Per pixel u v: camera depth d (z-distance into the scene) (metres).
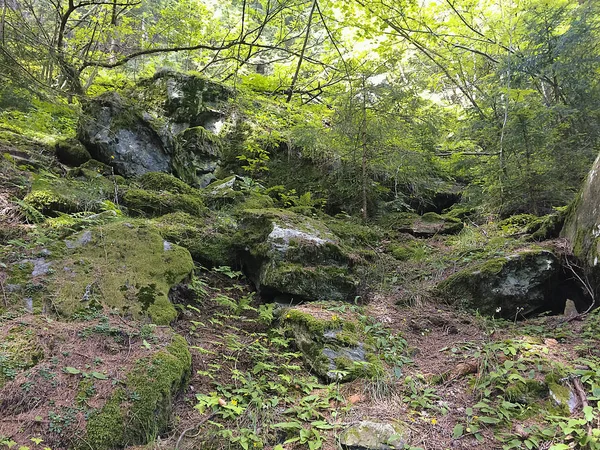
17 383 2.25
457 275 4.72
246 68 12.66
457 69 10.73
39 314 2.91
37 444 2.00
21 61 5.10
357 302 4.52
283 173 8.34
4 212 4.18
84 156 6.05
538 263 4.54
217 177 8.00
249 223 5.21
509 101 7.21
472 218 7.70
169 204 5.57
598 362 3.10
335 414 2.74
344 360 3.29
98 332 2.80
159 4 11.55
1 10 5.23
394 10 9.53
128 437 2.25
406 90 7.47
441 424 2.71
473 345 3.65
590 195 4.60
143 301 3.32
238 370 3.16
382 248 6.30
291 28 10.75
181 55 13.03
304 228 5.04
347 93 7.48
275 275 4.33
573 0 7.74
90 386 2.36
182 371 2.73
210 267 4.89
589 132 6.96
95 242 3.77
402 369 3.36
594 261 4.05
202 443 2.38
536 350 3.30
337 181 7.92
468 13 10.25
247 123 8.75
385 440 2.47
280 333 3.71
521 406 2.79
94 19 9.43
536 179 6.48
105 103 6.34
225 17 12.50
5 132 5.84
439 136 8.54
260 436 2.49
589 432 2.38
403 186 8.63
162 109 8.59
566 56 6.93
